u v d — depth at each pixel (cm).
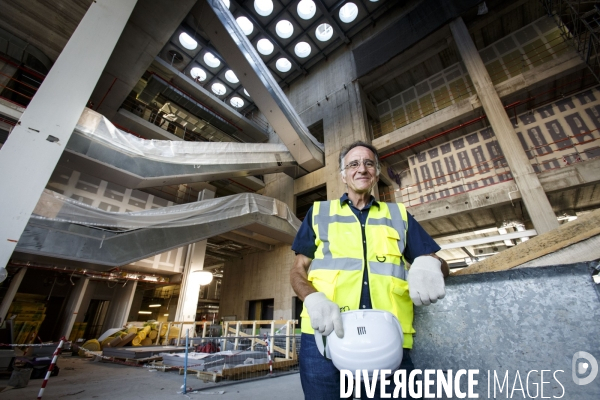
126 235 799
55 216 649
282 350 827
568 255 117
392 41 1481
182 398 440
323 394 102
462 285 127
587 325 100
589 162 880
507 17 1283
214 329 1282
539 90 1088
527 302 112
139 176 815
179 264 1466
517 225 1199
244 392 480
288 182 1702
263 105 1201
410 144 1381
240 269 1908
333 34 1736
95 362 904
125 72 1118
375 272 111
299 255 136
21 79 1091
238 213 1046
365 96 1630
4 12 939
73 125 602
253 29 1675
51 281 1345
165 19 979
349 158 149
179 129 1902
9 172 498
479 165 1152
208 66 1792
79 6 924
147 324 1248
